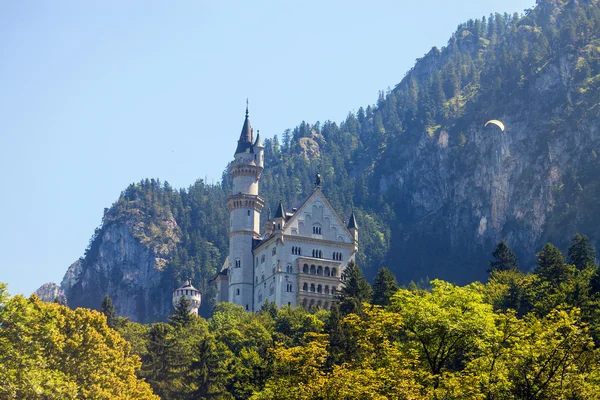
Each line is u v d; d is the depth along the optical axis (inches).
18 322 3602.4
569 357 2982.3
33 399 3491.6
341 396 3021.7
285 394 3152.1
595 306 4872.0
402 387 2952.8
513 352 3024.1
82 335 4429.1
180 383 5615.2
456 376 3024.1
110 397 4242.1
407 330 3309.5
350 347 4724.4
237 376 5354.3
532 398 2945.4
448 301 3289.9
